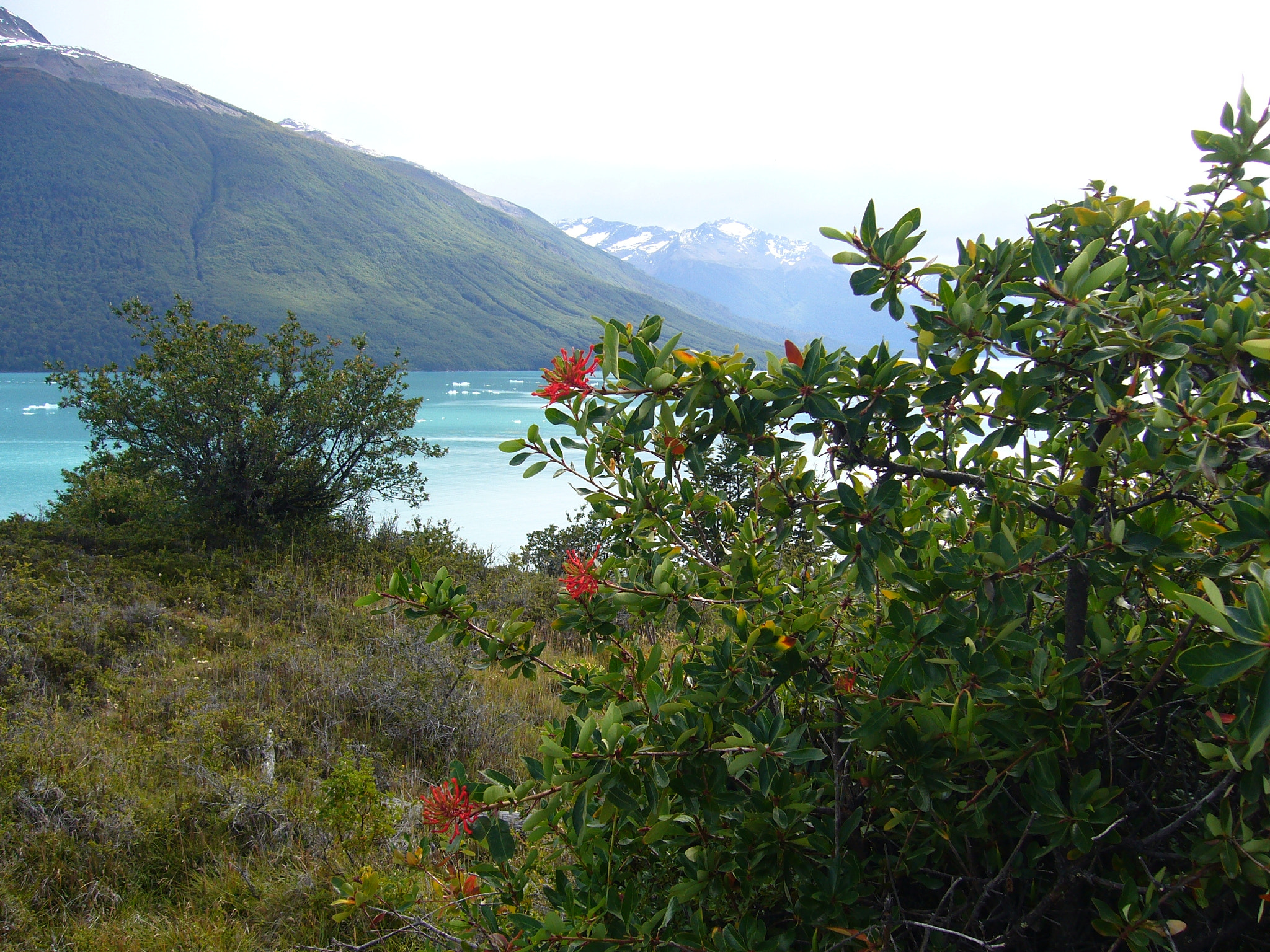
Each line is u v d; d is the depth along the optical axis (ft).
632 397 6.17
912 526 6.86
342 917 9.05
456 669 22.54
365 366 40.91
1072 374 5.90
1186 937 6.18
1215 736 5.47
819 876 6.13
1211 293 6.84
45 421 218.79
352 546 38.65
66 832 14.28
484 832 6.49
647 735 6.44
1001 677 5.70
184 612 27.68
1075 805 5.59
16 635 22.13
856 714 6.59
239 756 17.81
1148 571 5.73
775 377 6.15
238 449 37.55
